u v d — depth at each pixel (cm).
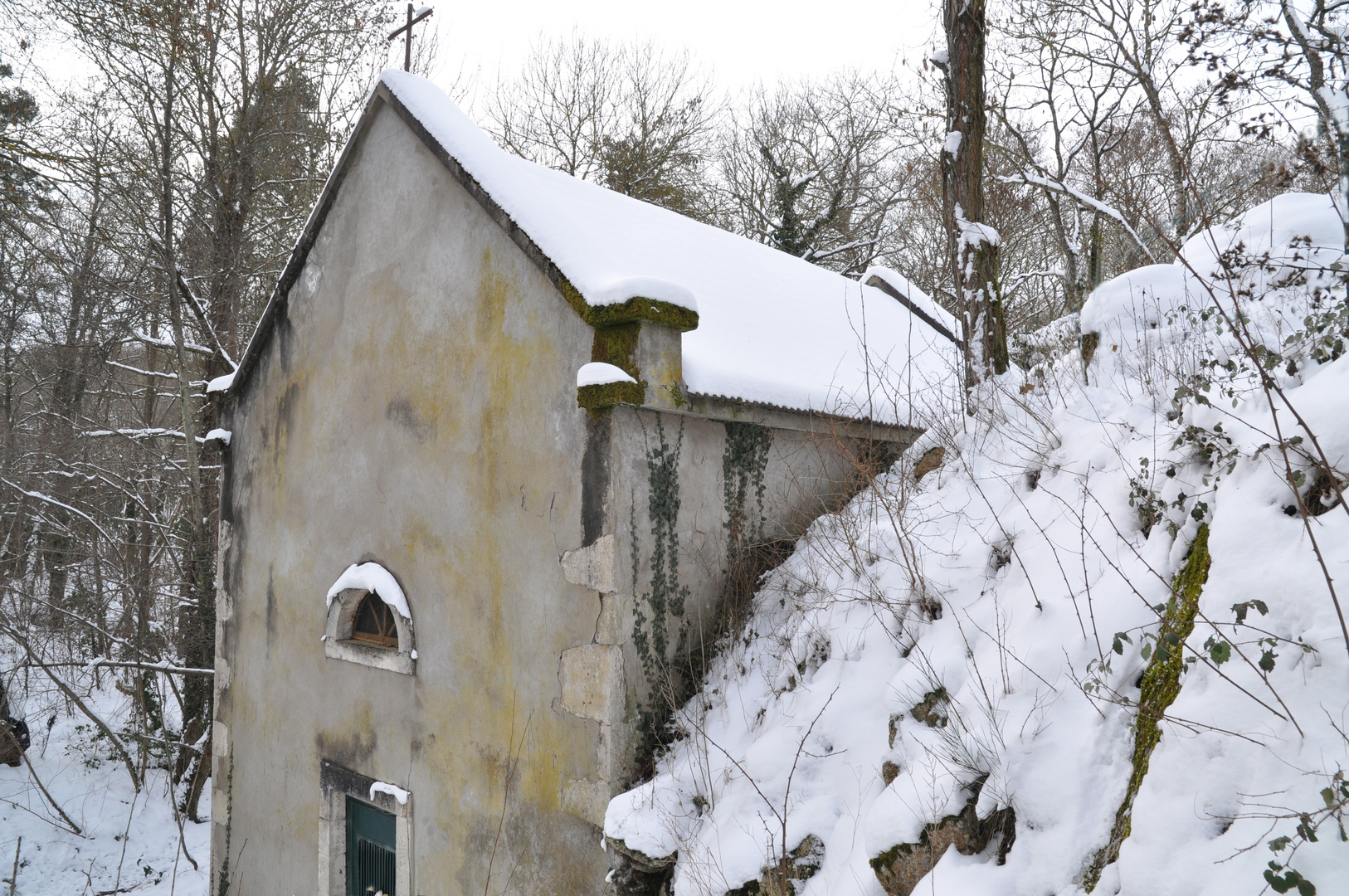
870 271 1044
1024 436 504
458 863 517
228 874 720
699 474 503
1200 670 265
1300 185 496
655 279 444
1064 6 999
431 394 558
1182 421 375
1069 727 306
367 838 612
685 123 2202
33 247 1259
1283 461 289
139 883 968
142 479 1307
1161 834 238
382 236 606
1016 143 1184
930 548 454
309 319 670
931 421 603
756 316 652
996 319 607
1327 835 204
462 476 533
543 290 489
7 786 1117
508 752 493
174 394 1445
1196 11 335
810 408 540
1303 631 244
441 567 543
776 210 2141
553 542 477
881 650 419
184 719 1155
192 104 1221
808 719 412
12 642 1284
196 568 1126
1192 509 330
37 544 1434
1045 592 371
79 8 1103
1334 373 309
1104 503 392
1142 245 648
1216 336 431
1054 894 268
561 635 470
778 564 534
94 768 1185
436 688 541
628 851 402
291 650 669
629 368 440
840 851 354
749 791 400
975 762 316
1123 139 1005
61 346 1482
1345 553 249
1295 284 380
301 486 670
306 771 644
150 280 1267
